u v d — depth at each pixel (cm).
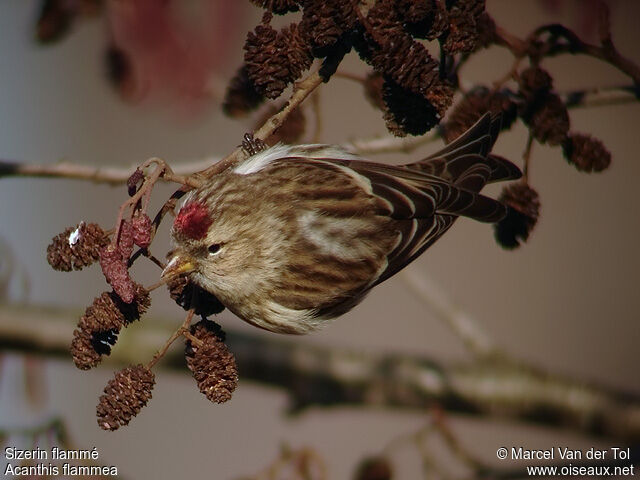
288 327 820
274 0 693
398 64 694
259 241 772
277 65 697
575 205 1504
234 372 670
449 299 1113
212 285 761
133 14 981
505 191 812
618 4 1288
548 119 801
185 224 744
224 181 770
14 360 914
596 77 1367
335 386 1108
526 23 1287
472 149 805
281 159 797
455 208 786
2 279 1038
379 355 1116
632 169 1473
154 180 644
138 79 1005
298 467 891
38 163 888
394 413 1218
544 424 1079
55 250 634
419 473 1173
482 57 1305
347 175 802
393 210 795
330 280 795
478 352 1098
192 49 1009
